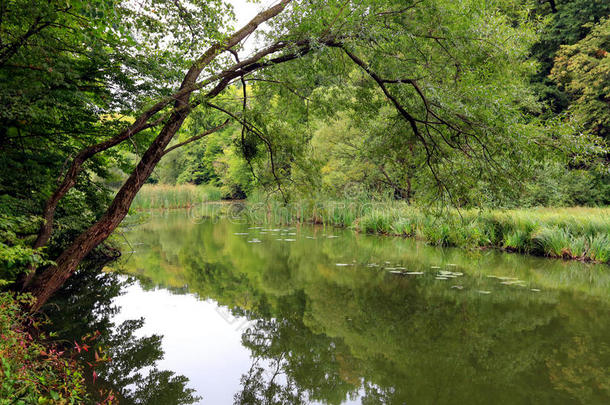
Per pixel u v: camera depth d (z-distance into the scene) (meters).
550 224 11.10
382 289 7.55
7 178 4.95
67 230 7.36
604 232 10.09
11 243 4.86
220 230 16.97
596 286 7.61
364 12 4.58
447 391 3.75
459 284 7.82
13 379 2.05
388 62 5.03
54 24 4.24
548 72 21.00
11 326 2.96
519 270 8.98
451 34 4.70
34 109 4.23
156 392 3.78
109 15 3.77
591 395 3.61
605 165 4.21
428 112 5.17
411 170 6.11
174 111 4.70
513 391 3.72
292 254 11.26
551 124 4.44
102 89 5.34
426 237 12.94
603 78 16.17
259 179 6.53
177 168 41.44
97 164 6.91
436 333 5.30
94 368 4.21
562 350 4.67
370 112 5.98
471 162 5.00
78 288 7.53
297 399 3.66
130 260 10.29
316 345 4.99
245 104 5.61
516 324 5.57
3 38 3.89
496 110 4.47
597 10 18.58
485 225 11.60
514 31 5.77
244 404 3.56
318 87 6.03
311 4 4.60
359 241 13.49
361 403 3.56
